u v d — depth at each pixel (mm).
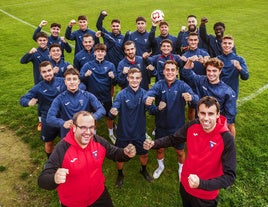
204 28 6660
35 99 4816
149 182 4918
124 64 6102
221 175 2957
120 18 15961
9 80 8977
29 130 6395
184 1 19062
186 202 3600
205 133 3141
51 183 2717
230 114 4785
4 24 15148
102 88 5879
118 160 3369
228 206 4352
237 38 12258
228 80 5523
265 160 5230
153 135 6172
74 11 17484
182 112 4832
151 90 4723
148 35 7375
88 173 3139
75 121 2953
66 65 6316
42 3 19438
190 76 5047
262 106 7031
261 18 14953
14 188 4824
